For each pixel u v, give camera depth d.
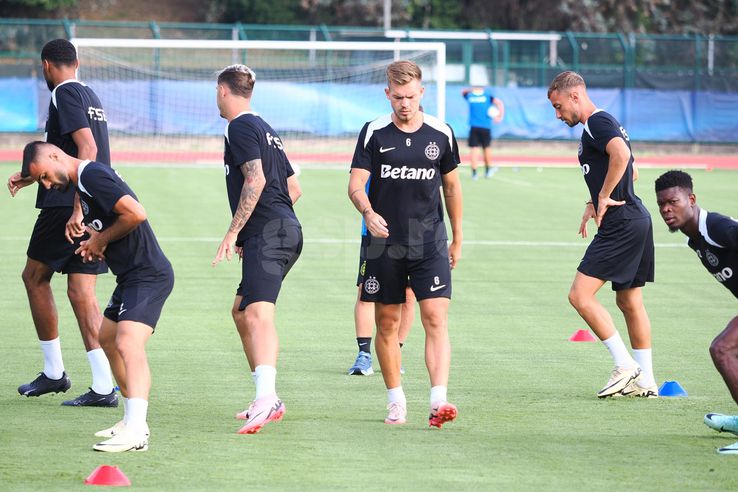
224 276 26.08
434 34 73.25
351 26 95.50
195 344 18.77
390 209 13.39
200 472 11.17
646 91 72.44
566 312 22.17
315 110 66.31
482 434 13.05
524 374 16.78
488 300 23.47
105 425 13.49
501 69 74.00
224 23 96.44
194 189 46.69
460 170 60.66
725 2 97.50
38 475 11.02
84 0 96.94
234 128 13.55
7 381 16.05
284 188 14.03
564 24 95.25
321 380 16.31
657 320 21.39
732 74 73.12
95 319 14.68
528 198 45.19
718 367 12.44
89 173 12.00
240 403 14.71
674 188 12.23
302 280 25.83
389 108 67.19
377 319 13.63
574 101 15.52
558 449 12.28
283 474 11.10
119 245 12.50
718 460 11.80
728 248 12.14
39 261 14.75
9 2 92.94
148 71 69.75
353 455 11.95
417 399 15.14
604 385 16.08
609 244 15.30
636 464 11.62
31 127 66.50
